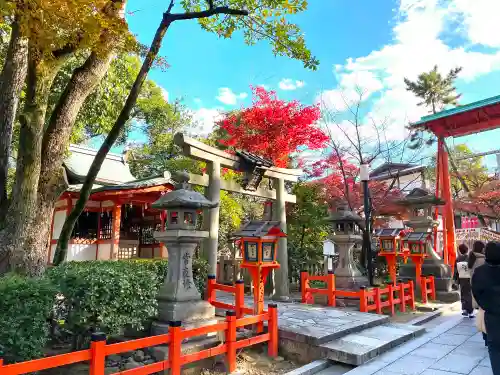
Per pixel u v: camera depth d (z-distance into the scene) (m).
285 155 14.73
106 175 16.16
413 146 21.52
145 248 15.86
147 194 14.45
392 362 5.18
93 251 14.09
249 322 5.26
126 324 5.12
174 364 4.05
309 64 6.61
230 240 12.81
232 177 14.87
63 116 6.01
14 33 5.70
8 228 5.22
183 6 6.66
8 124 5.78
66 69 10.51
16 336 3.72
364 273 14.12
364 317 7.23
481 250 6.98
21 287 3.90
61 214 14.45
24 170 5.30
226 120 15.12
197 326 5.54
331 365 5.33
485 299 3.74
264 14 6.33
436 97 28.86
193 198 6.05
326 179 16.61
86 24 4.75
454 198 26.31
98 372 3.42
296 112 14.14
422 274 11.52
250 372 5.11
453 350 5.74
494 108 13.37
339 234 10.34
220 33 6.89
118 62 12.11
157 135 23.09
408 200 12.18
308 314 7.46
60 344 5.40
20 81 5.83
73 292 4.59
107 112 11.99
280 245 10.19
